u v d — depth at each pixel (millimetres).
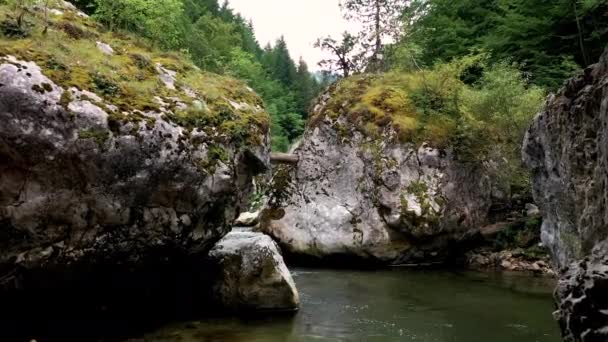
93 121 6719
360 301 10562
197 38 30625
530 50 20297
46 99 6312
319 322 8758
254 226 20172
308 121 20422
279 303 9484
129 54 8906
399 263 16031
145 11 14969
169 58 10156
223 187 8578
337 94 19406
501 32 22484
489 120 16594
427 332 8188
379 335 8016
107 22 13750
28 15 7922
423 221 15352
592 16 18812
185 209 8062
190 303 9523
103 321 7988
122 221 7203
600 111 5520
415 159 16188
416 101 17781
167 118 7840
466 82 22844
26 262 6328
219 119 8977
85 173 6641
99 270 7344
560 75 18953
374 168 16141
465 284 12586
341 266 16297
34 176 6199
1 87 5938
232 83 10680
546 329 8328
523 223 16422
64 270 6801
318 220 16719
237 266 9453
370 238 15648
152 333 7758
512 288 11977
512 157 16156
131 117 7254
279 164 18750
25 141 6047
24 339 6859
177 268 9039
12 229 6125
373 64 26656
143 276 8312
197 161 8109
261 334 7926
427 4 29812
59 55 7223
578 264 5293
